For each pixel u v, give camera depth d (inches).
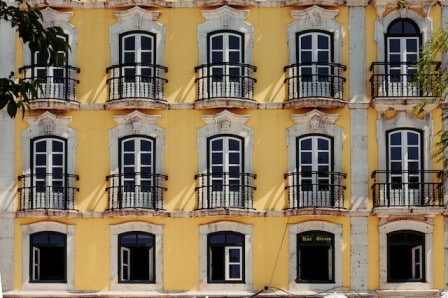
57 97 1096.2
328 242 1077.1
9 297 1076.5
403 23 1104.2
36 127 1101.1
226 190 1079.0
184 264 1080.8
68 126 1101.7
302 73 1096.8
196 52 1106.1
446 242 1072.2
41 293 1077.1
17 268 1089.4
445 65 1082.1
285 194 1083.3
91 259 1085.8
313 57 1099.3
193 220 1084.5
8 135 1102.4
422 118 1083.3
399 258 1076.5
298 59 1101.1
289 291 1071.6
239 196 1079.0
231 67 1098.1
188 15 1111.0
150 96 1093.8
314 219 1075.9
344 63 1099.9
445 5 1099.3
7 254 1089.4
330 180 1080.2
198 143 1093.1
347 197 1080.8
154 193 1080.8
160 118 1097.4
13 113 506.3
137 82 1092.5
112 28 1113.4
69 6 1114.1
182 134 1095.6
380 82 1081.4
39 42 522.3
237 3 1102.4
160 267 1080.2
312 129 1085.1
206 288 1076.5
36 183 1097.4
